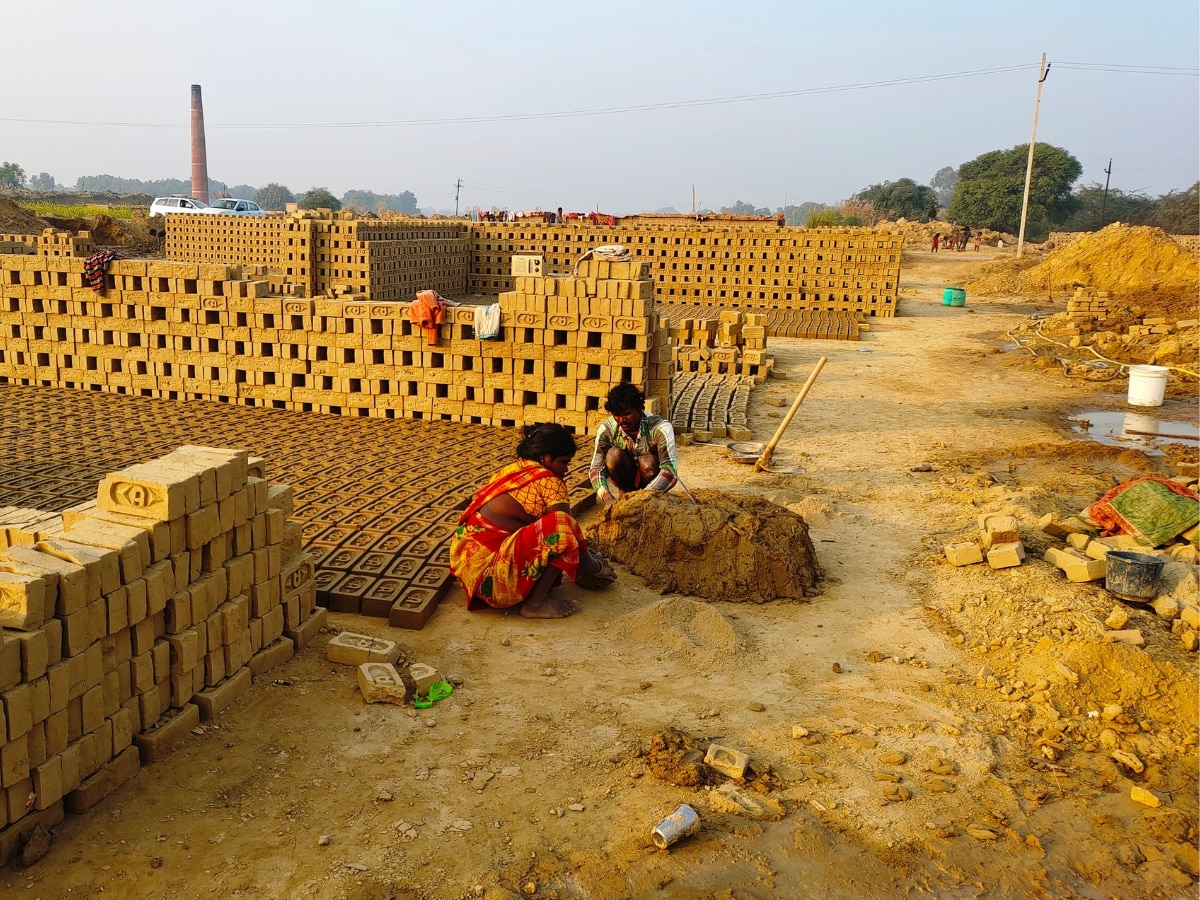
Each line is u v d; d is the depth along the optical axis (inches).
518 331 412.8
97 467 327.9
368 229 929.5
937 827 149.3
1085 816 153.8
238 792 153.3
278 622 197.8
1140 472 376.8
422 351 426.3
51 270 465.4
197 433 393.1
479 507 226.8
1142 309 938.1
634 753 168.1
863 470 375.9
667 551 249.9
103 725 148.6
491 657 206.2
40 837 135.1
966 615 230.8
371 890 131.6
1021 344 764.0
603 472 284.2
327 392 442.6
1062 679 191.0
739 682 197.5
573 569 225.5
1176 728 179.3
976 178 3078.2
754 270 1026.7
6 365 486.6
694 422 444.8
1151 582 228.4
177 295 451.5
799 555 250.4
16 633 131.3
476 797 154.5
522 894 131.9
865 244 989.8
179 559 163.2
